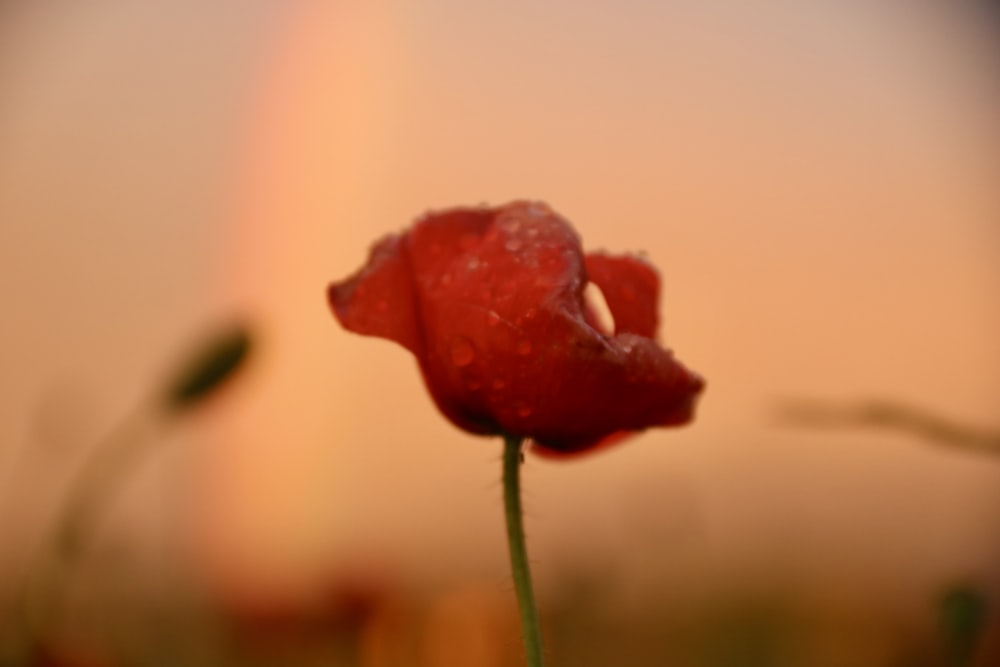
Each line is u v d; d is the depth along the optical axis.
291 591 0.54
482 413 0.31
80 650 0.42
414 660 0.54
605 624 0.53
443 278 0.32
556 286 0.31
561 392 0.31
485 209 0.32
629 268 0.32
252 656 0.52
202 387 0.40
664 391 0.31
